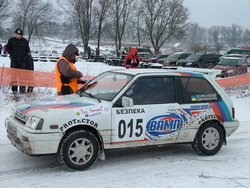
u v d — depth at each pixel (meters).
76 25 47.59
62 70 6.49
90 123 4.86
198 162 5.61
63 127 4.70
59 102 5.23
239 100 12.34
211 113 5.84
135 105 5.25
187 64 25.48
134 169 5.17
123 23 47.94
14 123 5.03
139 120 5.21
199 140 5.81
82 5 44.88
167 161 5.63
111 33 52.44
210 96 5.96
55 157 5.60
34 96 9.95
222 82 13.16
